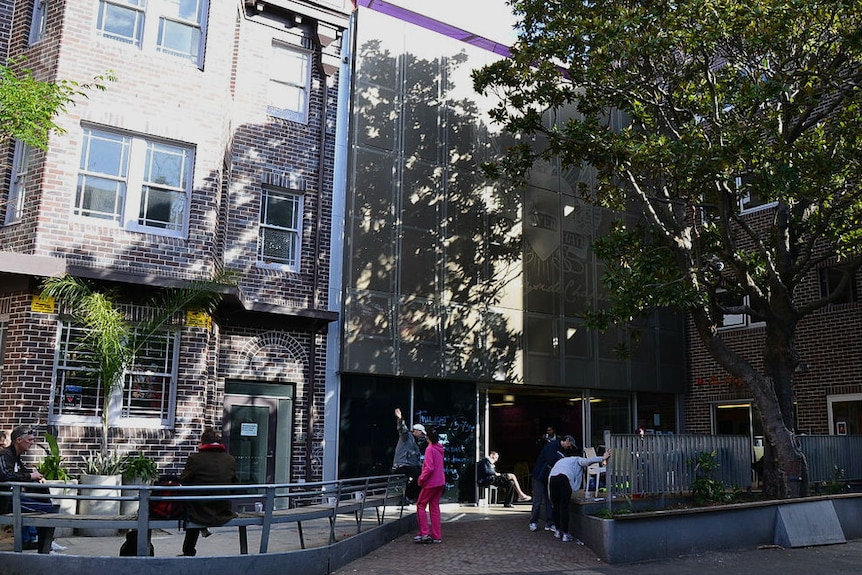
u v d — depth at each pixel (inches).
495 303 708.0
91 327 465.4
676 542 427.2
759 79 507.5
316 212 634.8
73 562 307.1
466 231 701.9
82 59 502.3
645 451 474.9
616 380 780.0
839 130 515.5
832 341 708.7
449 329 676.1
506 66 602.9
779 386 558.3
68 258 478.6
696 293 522.0
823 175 483.8
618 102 561.6
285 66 646.5
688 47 516.4
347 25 665.0
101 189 503.5
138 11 533.6
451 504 666.2
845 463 601.0
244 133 609.6
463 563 389.7
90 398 484.4
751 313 577.6
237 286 530.6
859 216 542.3
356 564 383.2
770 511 473.4
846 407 692.7
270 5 630.5
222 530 466.0
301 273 622.2
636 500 464.1
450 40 724.7
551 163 772.0
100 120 501.4
